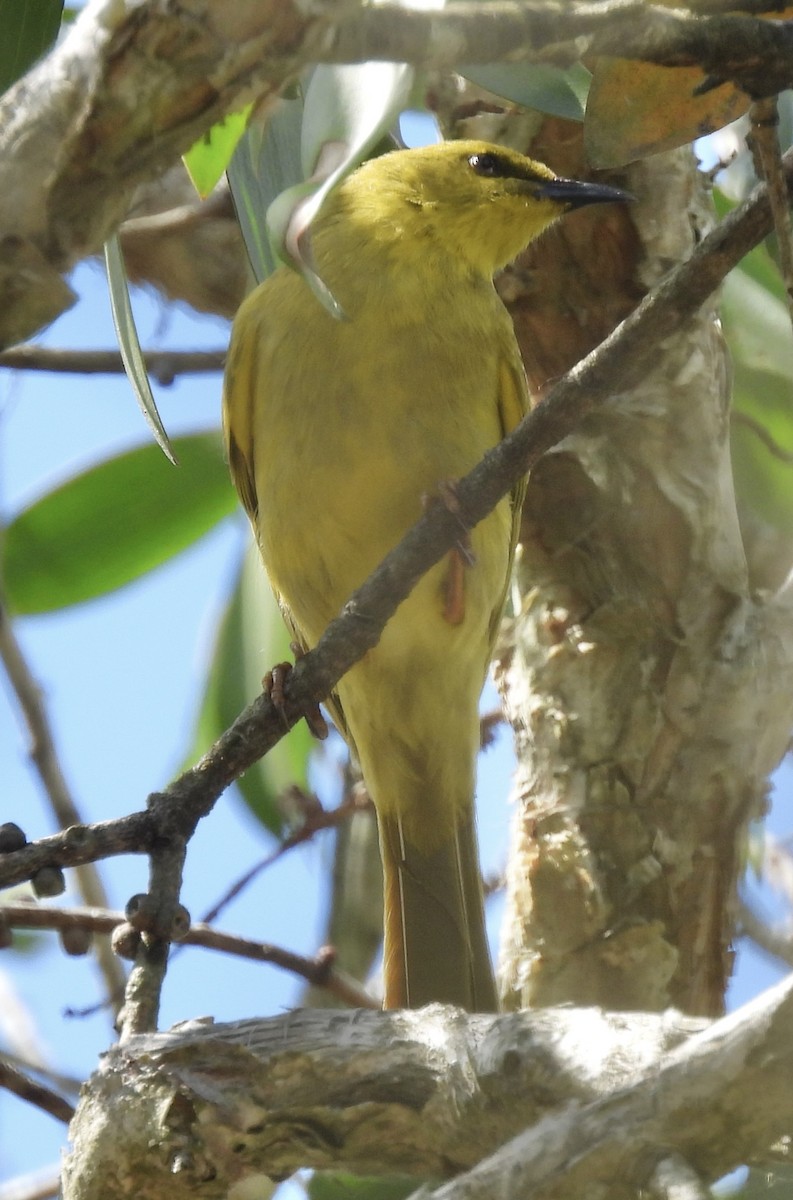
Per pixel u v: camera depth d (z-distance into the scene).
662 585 7.82
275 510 8.30
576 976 7.49
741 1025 4.23
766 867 8.67
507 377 8.47
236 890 8.41
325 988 7.73
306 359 8.15
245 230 8.13
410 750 8.71
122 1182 5.30
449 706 8.57
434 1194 4.25
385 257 8.39
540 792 7.80
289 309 8.25
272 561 8.45
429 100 9.52
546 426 6.07
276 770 10.40
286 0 3.93
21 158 3.94
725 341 8.19
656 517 7.85
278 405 8.22
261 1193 5.55
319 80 5.35
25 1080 6.60
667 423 7.88
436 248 8.48
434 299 8.31
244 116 5.59
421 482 8.09
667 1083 4.24
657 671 7.72
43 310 4.00
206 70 3.94
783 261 5.06
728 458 8.09
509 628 9.06
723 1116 4.19
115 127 3.95
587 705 7.75
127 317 6.47
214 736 10.64
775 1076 4.15
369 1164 5.27
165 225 10.91
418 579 6.42
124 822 5.96
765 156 5.02
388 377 8.12
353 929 10.30
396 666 8.43
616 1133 4.20
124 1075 5.38
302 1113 5.20
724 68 4.86
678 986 7.43
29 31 6.35
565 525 8.02
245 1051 5.31
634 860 7.53
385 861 8.82
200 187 5.79
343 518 8.16
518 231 8.54
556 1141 4.23
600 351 5.90
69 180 3.97
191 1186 5.25
